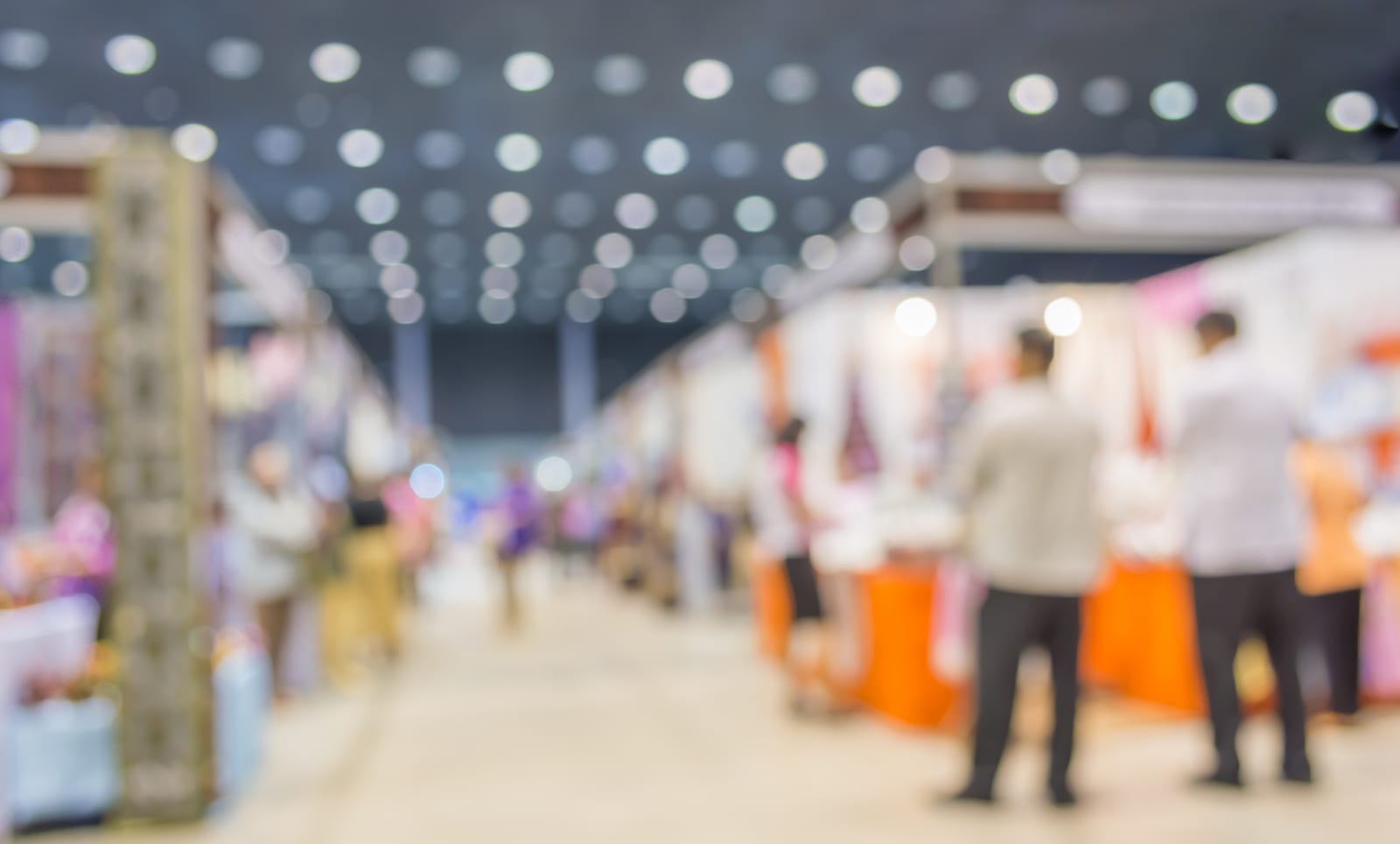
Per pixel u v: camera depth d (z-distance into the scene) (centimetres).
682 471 1102
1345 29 781
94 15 942
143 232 416
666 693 657
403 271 2034
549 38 998
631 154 1339
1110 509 566
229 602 493
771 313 854
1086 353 643
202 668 413
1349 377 542
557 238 1789
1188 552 393
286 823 410
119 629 411
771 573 775
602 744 523
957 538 425
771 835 368
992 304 693
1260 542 384
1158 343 633
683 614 1086
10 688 397
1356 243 542
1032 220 510
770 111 1181
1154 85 1062
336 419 843
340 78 1081
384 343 2812
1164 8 884
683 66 1066
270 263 590
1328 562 464
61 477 620
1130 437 637
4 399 613
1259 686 500
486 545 1384
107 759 409
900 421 684
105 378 414
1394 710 512
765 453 579
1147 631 536
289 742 561
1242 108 1006
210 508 430
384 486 848
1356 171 542
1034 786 412
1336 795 379
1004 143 1263
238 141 1255
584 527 1733
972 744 389
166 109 1147
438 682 739
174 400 416
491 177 1428
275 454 654
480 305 2469
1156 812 371
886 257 569
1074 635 381
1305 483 467
